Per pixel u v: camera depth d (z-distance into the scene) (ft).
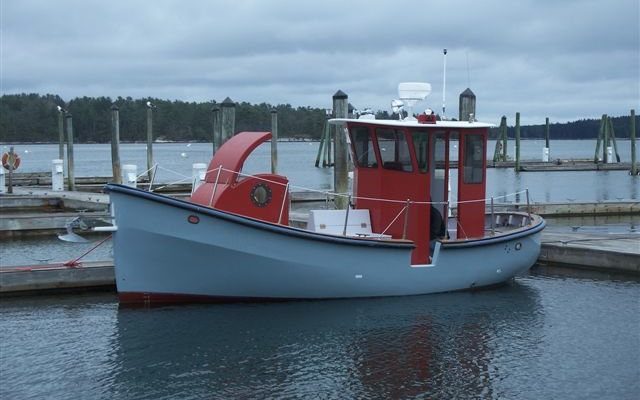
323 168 212.84
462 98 67.92
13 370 33.12
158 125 414.62
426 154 44.16
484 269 46.50
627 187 144.05
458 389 31.09
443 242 44.09
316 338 37.52
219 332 38.14
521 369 33.53
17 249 63.46
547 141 224.12
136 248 39.42
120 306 40.93
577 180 163.84
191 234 38.96
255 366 33.73
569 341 37.52
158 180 161.68
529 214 52.34
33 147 467.11
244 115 315.58
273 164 115.44
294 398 30.14
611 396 30.42
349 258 42.01
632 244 57.21
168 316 40.34
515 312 42.75
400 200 44.39
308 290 42.24
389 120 45.29
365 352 35.65
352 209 45.80
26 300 44.62
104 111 409.90
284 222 42.88
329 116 71.82
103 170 209.26
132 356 34.91
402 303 43.73
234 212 41.16
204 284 40.78
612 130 215.10
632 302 45.21
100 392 30.73
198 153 347.15
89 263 48.01
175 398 30.14
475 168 46.39
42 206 83.25
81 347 36.11
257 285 41.32
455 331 39.01
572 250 55.31
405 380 32.14
